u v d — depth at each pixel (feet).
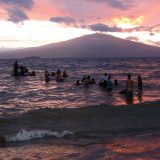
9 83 127.34
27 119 49.32
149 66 355.36
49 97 84.69
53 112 53.67
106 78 110.73
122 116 53.47
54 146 36.68
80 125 47.65
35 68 291.58
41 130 42.73
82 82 116.98
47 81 133.18
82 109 56.29
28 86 114.73
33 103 73.97
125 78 160.66
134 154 32.99
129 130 45.39
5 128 44.11
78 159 31.63
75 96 86.48
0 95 88.38
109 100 78.33
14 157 32.40
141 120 51.62
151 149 35.04
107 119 51.52
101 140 39.65
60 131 43.34
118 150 34.71
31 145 37.11
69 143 38.06
